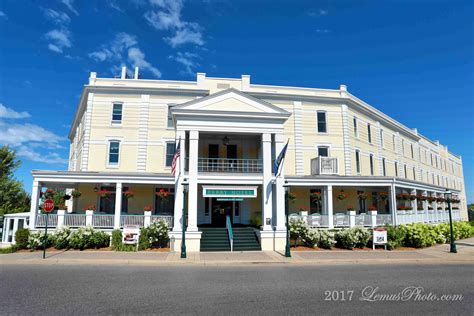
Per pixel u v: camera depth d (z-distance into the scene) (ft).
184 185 53.11
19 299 25.93
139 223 64.08
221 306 24.53
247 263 48.08
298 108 87.51
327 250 61.52
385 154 109.60
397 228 69.87
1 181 107.04
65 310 23.13
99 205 75.46
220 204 78.07
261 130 65.62
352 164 90.58
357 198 89.81
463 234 90.22
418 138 138.82
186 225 61.36
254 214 76.13
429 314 23.39
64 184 75.61
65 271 39.19
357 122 96.48
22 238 58.18
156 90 80.94
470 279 36.78
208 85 83.87
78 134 97.86
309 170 85.66
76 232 57.82
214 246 60.80
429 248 67.46
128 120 79.71
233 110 64.69
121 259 48.14
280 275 38.22
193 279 35.12
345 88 92.22
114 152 78.59
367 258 52.65
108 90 80.12
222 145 79.97
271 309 23.89
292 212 82.43
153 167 78.48
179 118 63.62
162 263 46.75
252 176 65.41
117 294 27.89
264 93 85.15
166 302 25.50
